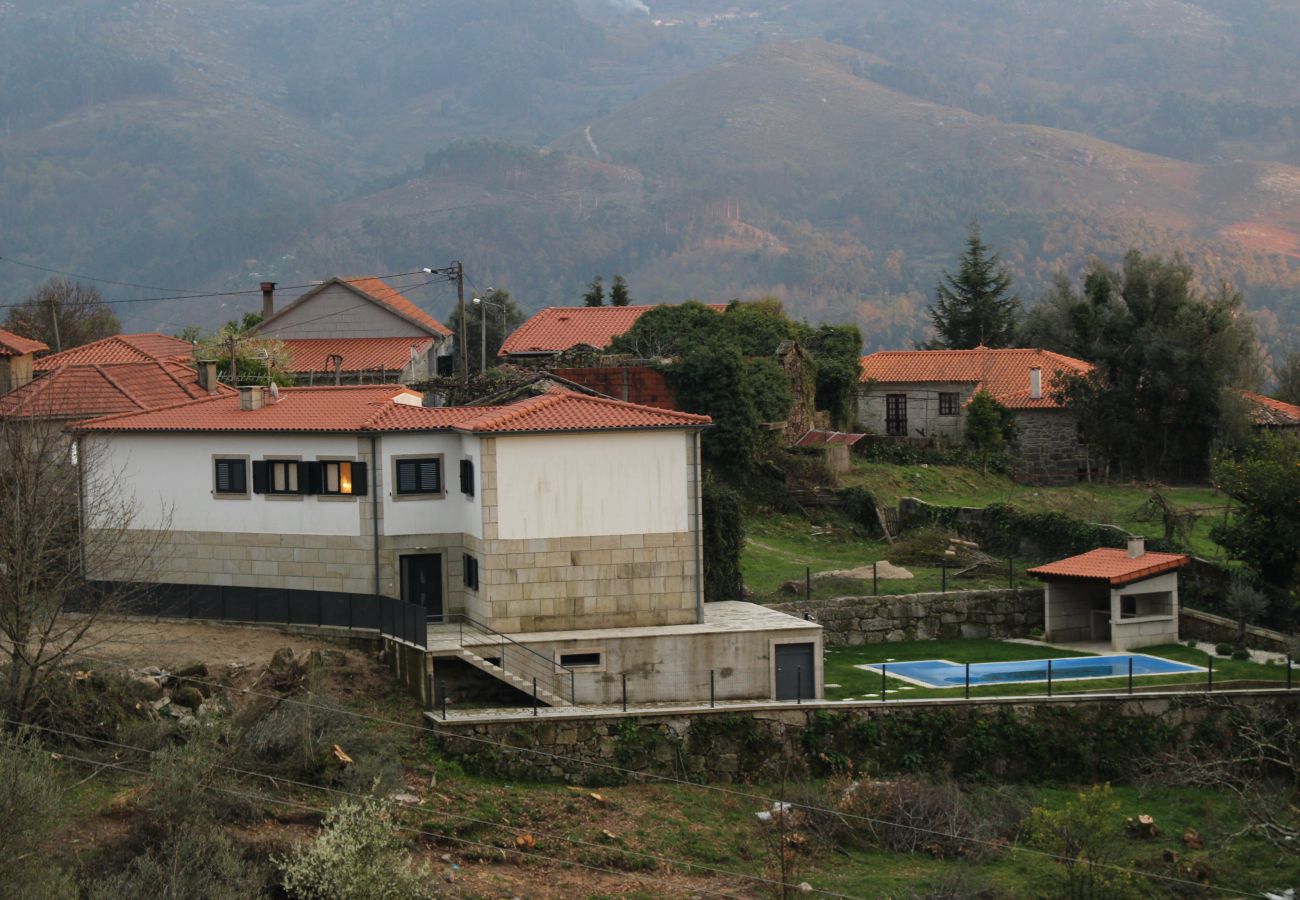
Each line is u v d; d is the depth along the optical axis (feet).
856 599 171.32
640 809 126.41
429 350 314.76
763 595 173.17
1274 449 182.19
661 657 141.28
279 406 160.56
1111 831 122.21
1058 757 141.18
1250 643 167.22
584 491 145.38
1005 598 175.83
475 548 145.89
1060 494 226.38
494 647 137.59
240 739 117.29
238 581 153.69
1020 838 127.75
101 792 108.37
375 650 141.49
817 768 136.05
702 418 148.66
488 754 128.88
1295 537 171.42
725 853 119.85
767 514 211.82
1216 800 138.62
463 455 148.87
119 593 139.13
